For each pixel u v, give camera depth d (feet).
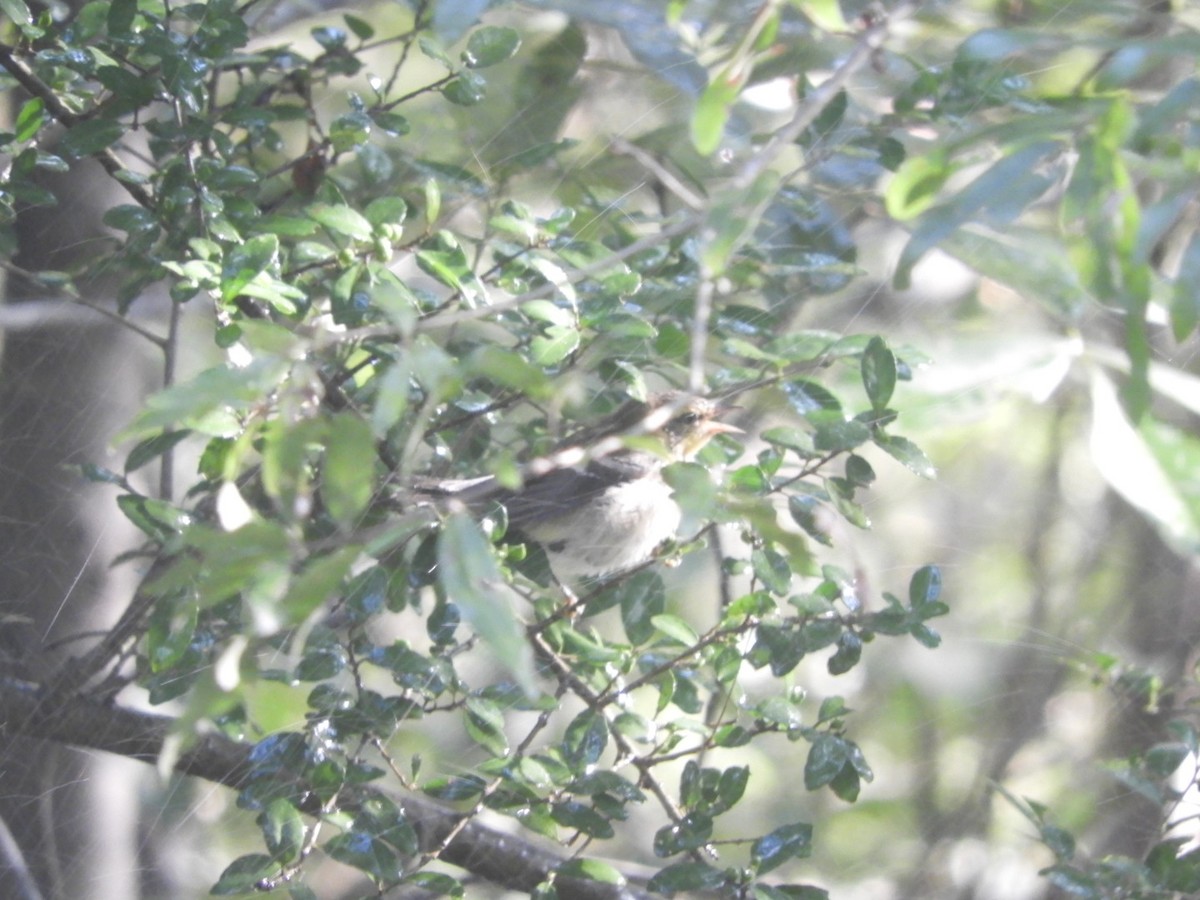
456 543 11.34
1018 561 39.14
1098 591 36.55
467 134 31.73
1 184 23.09
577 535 29.27
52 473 28.73
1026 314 32.04
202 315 30.35
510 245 24.02
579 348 24.30
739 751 37.50
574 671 23.18
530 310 22.11
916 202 15.44
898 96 26.73
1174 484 23.39
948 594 39.24
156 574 23.22
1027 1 27.61
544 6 29.14
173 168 22.50
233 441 19.10
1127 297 14.07
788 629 21.91
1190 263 13.99
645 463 29.14
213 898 24.02
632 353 24.58
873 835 37.70
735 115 28.86
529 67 31.68
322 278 24.72
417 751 26.99
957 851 37.11
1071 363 27.27
